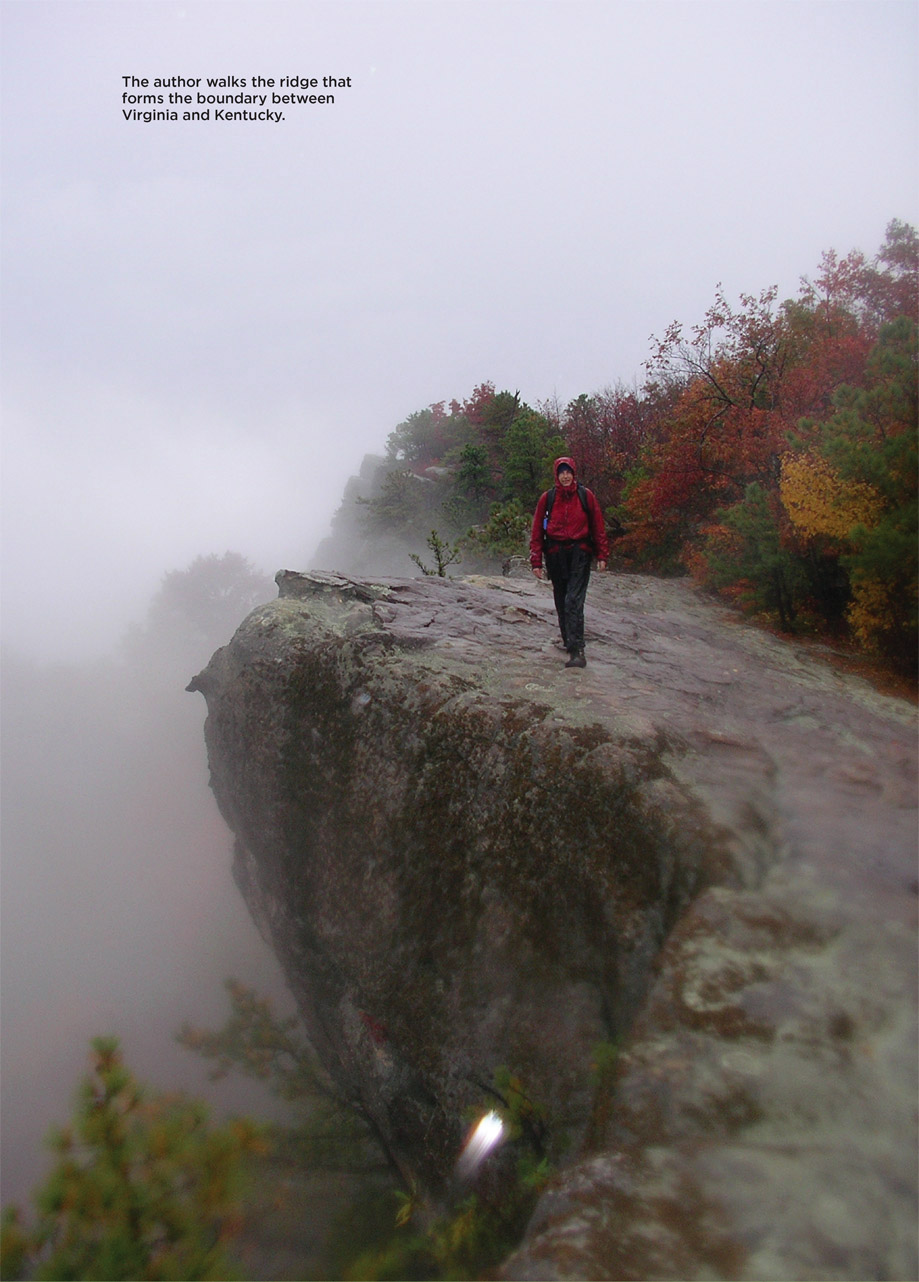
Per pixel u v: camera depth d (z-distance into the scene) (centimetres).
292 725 632
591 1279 187
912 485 605
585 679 563
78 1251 205
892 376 646
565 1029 392
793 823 382
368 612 673
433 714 545
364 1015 539
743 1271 180
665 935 362
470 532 1656
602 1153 238
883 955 288
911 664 638
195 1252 209
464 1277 363
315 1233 494
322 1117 627
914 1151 207
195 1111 240
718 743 468
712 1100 242
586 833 424
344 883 572
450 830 503
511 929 445
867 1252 181
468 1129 417
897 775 437
